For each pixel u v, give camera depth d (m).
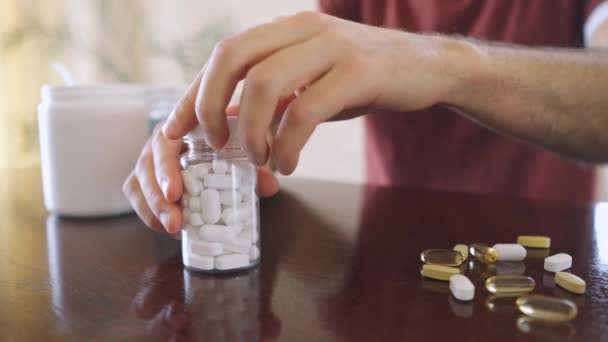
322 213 0.58
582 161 0.67
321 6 1.06
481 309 0.35
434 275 0.40
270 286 0.39
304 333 0.32
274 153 0.40
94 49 1.76
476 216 0.56
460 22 0.90
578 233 0.50
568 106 0.58
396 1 0.96
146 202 0.47
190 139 0.42
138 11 1.65
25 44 1.82
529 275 0.40
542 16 0.83
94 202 0.56
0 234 0.52
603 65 0.61
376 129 0.97
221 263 0.41
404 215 0.57
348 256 0.44
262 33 0.39
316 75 0.39
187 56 1.55
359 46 0.41
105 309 0.36
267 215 0.57
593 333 0.32
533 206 0.60
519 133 0.58
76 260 0.44
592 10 0.73
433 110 0.91
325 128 1.39
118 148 0.56
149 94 0.66
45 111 0.56
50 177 0.56
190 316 0.35
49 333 0.33
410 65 0.44
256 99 0.38
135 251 0.47
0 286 0.39
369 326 0.33
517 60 0.56
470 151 0.91
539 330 0.32
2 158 1.88
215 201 0.41
